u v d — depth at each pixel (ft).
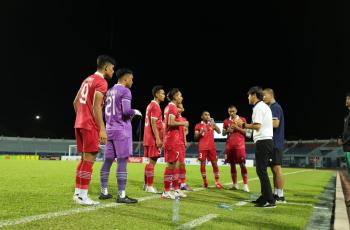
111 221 12.55
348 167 23.59
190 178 41.22
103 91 16.39
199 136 29.48
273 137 21.67
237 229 12.16
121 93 18.34
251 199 21.44
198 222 13.10
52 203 16.25
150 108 22.53
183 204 17.89
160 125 22.93
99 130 16.29
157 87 22.66
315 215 16.05
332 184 37.60
